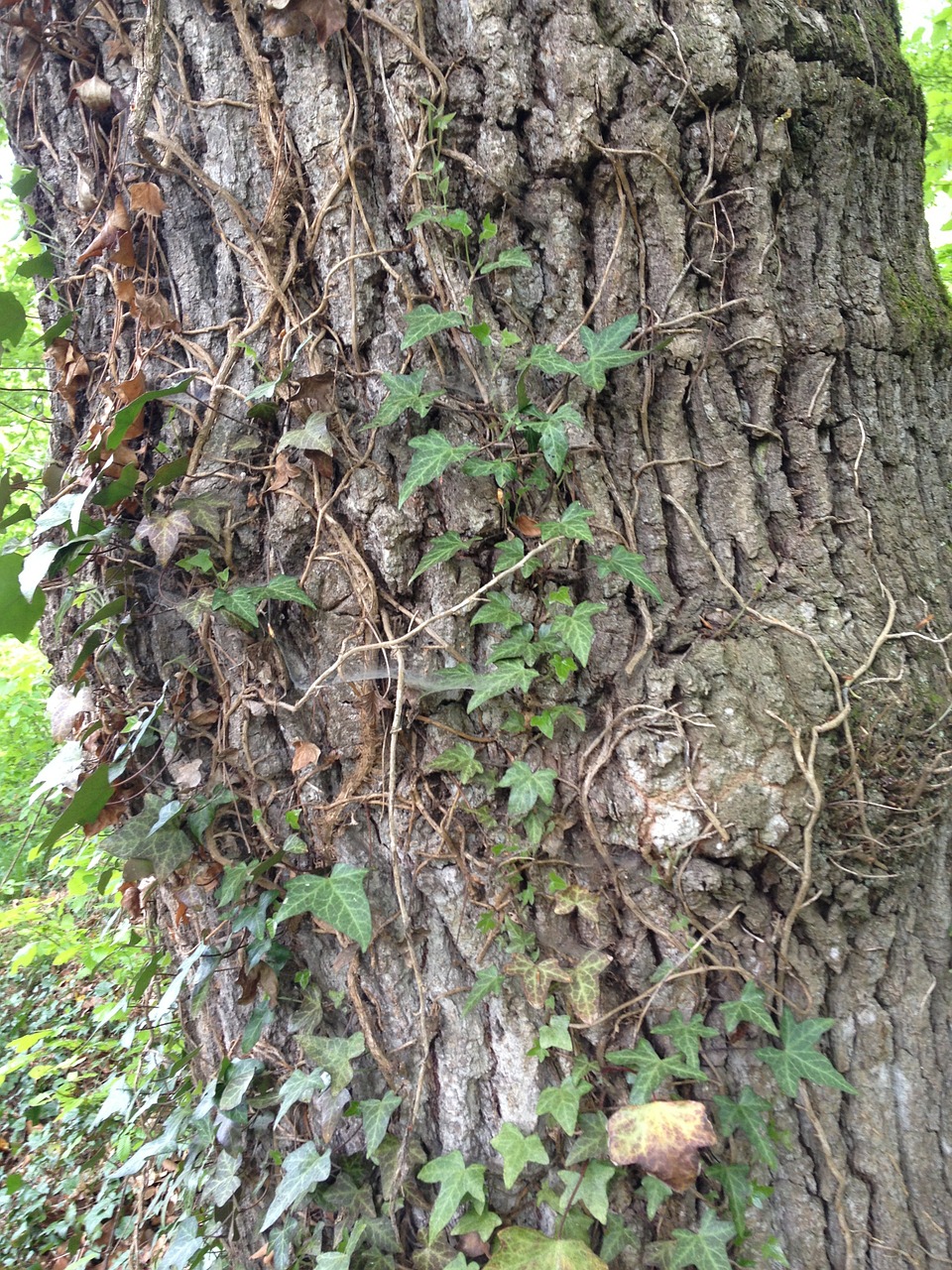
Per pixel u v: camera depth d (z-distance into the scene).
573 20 1.41
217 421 1.51
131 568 1.56
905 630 1.51
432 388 1.46
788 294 1.58
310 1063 1.46
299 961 1.58
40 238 1.75
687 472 1.51
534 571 1.41
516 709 1.44
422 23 1.41
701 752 1.37
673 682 1.41
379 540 1.44
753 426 1.55
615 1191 1.39
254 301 1.50
